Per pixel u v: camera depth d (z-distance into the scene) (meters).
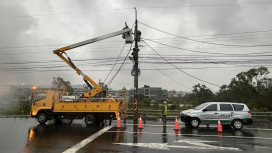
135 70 16.27
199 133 10.12
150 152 6.48
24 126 11.94
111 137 8.79
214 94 58.69
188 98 66.00
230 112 11.72
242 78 56.03
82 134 9.45
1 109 18.86
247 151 6.78
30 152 6.30
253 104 39.78
